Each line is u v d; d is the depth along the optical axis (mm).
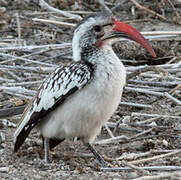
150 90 13641
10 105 13047
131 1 17906
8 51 15883
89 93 9914
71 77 9969
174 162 10445
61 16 18156
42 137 11023
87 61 10273
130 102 13430
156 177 9281
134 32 10555
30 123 10469
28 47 15117
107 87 9938
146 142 11320
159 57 15430
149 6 18906
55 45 15039
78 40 10492
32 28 17719
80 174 9930
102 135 12070
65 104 10086
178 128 12031
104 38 10422
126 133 12117
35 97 10609
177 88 13406
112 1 19406
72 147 11508
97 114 10016
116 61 10219
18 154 10945
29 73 14703
